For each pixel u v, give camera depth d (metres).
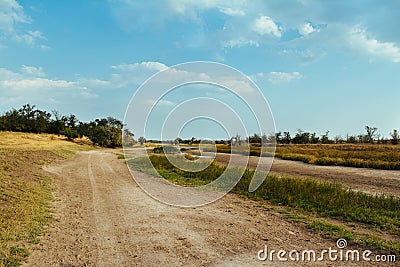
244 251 5.29
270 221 7.27
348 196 9.49
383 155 25.00
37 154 22.34
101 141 50.56
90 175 15.53
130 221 7.10
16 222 6.37
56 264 4.64
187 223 6.99
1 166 12.49
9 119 60.09
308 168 19.81
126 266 4.62
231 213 8.05
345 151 32.16
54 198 9.39
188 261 4.83
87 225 6.71
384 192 11.62
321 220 7.45
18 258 4.73
